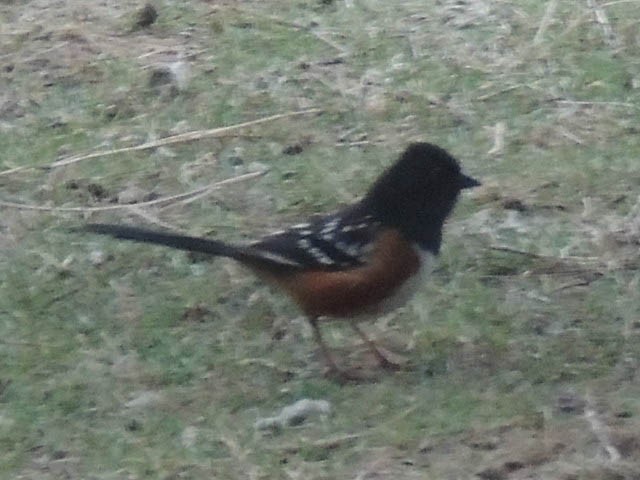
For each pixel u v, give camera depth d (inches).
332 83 560.1
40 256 453.1
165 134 531.5
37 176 505.7
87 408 370.6
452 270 438.9
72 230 467.2
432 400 365.7
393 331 406.3
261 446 347.9
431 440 346.3
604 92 549.6
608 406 358.9
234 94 555.2
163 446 350.9
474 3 610.5
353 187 493.0
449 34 590.2
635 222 464.1
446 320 410.3
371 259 375.2
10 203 486.3
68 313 421.4
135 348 400.8
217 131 527.5
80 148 524.1
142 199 490.9
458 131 528.1
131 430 360.2
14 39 598.9
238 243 448.8
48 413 369.1
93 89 564.1
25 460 348.8
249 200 489.1
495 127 528.1
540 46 578.6
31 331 410.6
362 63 573.3
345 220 380.5
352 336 404.8
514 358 388.5
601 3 608.1
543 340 398.3
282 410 363.3
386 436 348.8
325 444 346.6
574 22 593.3
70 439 356.8
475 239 456.8
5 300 428.8
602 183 488.4
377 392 371.2
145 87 562.3
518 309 415.5
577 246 451.5
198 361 392.8
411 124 532.7
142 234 387.9
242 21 606.5
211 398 373.1
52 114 549.3
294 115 539.8
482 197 478.6
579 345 394.3
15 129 540.1
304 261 378.3
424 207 376.5
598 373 378.9
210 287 432.8
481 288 428.5
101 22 612.7
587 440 343.3
